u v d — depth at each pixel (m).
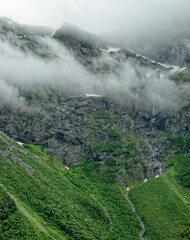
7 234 148.25
